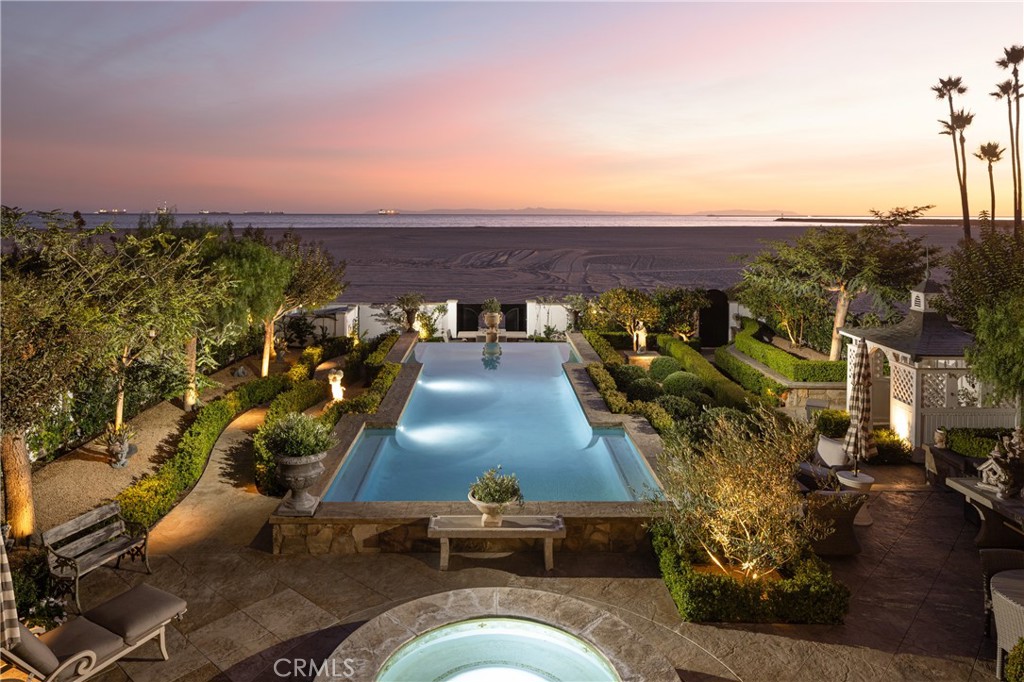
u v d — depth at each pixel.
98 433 13.39
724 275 79.62
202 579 8.92
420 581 8.94
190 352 15.48
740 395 17.97
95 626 6.63
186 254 12.34
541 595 7.92
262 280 17.16
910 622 7.95
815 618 7.86
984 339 11.17
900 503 11.87
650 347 27.95
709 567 8.91
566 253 117.56
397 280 70.62
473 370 24.14
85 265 10.75
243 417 16.53
